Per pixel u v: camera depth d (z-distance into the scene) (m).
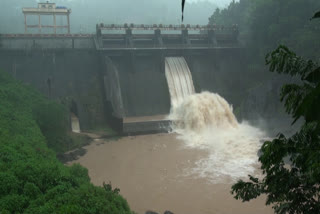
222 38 75.44
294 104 8.12
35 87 57.09
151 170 38.25
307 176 8.34
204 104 58.75
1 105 40.91
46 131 46.47
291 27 63.25
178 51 70.06
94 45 64.25
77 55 62.72
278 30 63.81
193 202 30.03
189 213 28.19
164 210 28.92
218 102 60.97
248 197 9.46
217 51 71.00
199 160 41.09
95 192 22.42
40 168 23.94
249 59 72.06
